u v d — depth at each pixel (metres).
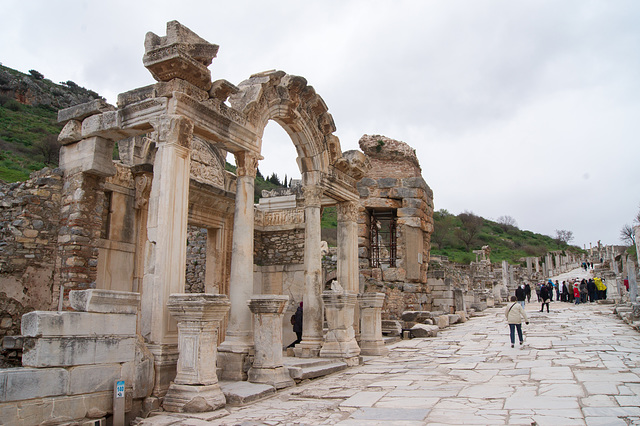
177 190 9.34
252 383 9.62
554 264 84.62
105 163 12.13
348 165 15.53
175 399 7.95
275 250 20.17
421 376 10.88
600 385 8.80
